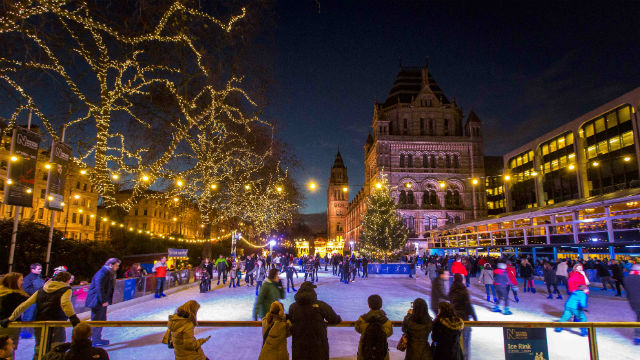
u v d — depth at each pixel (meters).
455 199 67.44
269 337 5.23
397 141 68.81
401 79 80.88
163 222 66.88
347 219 126.50
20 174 10.53
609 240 22.50
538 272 27.27
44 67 9.45
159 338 8.87
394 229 42.06
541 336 5.52
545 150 49.19
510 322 5.51
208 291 19.64
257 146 26.84
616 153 37.91
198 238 33.97
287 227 49.47
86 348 4.33
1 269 16.23
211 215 29.47
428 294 18.97
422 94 74.00
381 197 43.00
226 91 14.90
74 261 18.78
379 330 5.12
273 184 34.50
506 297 13.26
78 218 48.94
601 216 24.08
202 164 21.12
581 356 7.75
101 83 11.84
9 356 4.59
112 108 13.54
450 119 73.38
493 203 75.00
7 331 6.11
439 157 69.00
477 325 5.48
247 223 39.34
